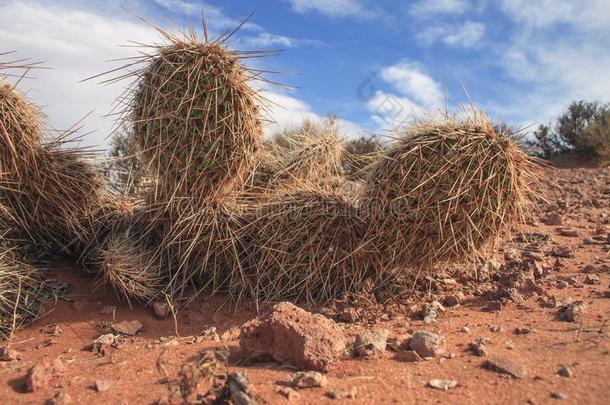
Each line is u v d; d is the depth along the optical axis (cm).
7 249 449
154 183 458
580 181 1132
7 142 439
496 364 294
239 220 455
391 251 425
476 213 402
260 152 468
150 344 378
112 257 445
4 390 300
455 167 397
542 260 527
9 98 442
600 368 284
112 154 592
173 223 448
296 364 312
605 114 1634
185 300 453
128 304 456
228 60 426
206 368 270
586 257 540
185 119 415
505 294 426
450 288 461
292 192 468
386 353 329
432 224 407
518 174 412
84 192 491
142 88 432
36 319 424
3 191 459
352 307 418
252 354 326
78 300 456
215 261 450
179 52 424
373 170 434
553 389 266
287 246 438
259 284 452
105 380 303
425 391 274
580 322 354
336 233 434
